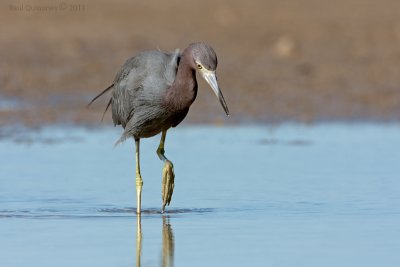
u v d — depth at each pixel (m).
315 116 18.91
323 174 13.84
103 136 16.98
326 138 16.84
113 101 12.35
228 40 27.27
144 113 11.52
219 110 19.08
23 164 14.55
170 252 9.55
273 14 31.52
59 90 20.92
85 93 20.67
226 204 12.08
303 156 15.17
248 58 24.59
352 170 14.09
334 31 28.53
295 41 26.75
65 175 13.81
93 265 9.05
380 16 30.77
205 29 28.95
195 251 9.59
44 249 9.70
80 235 10.39
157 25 29.41
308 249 9.66
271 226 10.80
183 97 11.16
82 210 11.78
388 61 24.02
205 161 14.82
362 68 23.25
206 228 10.74
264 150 15.71
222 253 9.50
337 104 19.77
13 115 18.59
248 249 9.66
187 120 18.38
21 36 27.20
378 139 16.72
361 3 33.19
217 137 16.92
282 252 9.52
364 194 12.53
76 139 16.70
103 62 23.83
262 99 20.06
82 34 27.62
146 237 10.29
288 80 21.92
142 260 9.24
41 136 16.95
